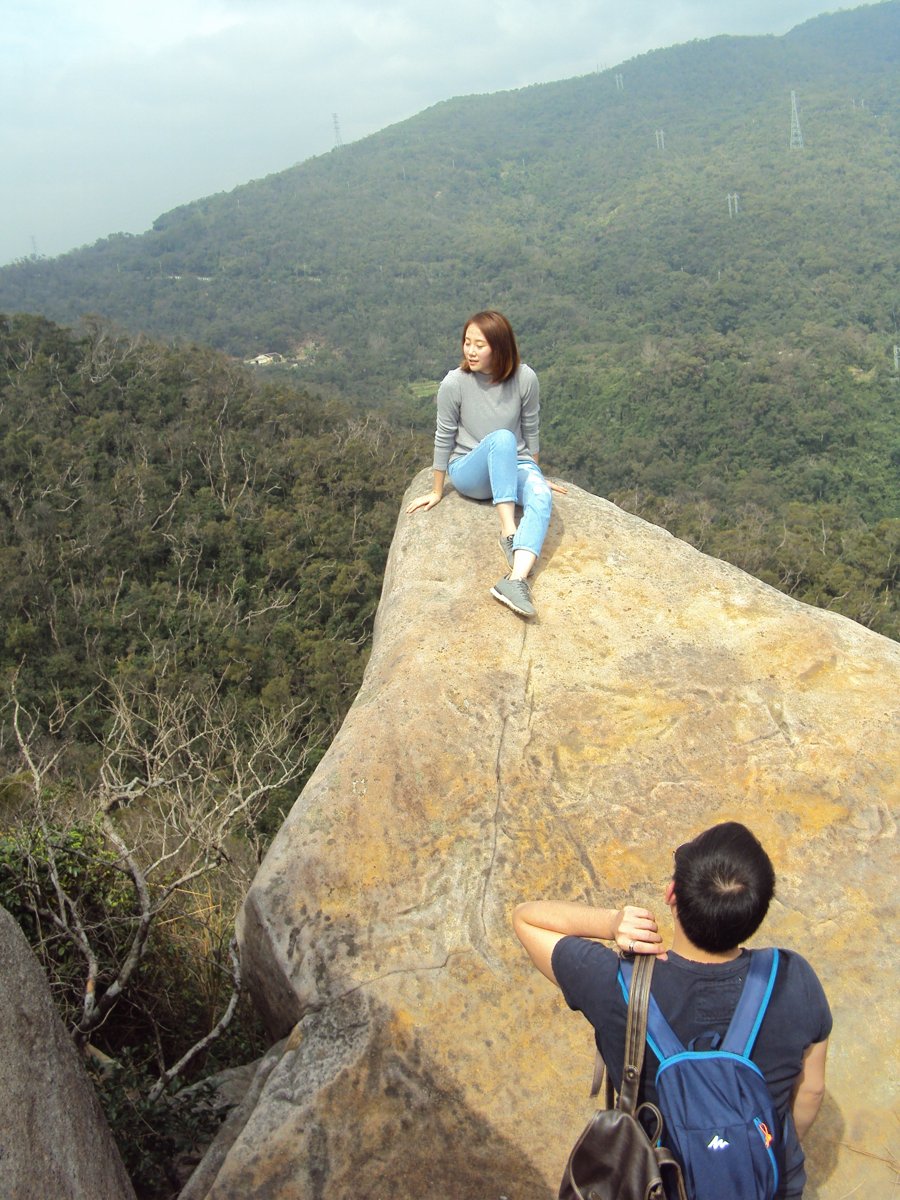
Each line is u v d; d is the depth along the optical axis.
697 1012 1.54
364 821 2.83
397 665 3.35
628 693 3.25
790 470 78.75
